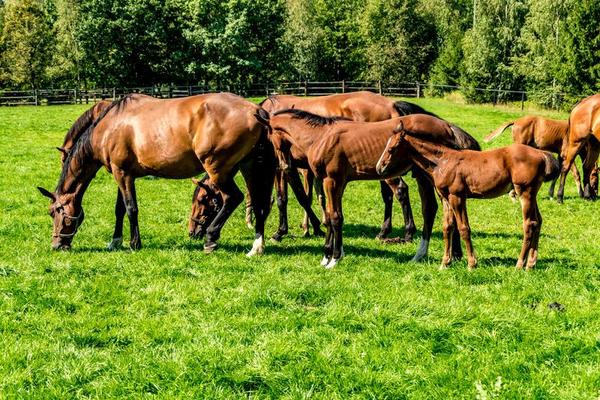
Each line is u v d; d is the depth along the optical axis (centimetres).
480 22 4841
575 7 3875
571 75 3903
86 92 4903
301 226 1244
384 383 538
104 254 955
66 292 764
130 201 984
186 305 729
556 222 1338
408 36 6462
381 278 823
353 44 6875
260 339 622
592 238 1146
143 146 949
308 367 568
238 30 5184
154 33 5075
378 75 6412
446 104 4325
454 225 900
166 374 552
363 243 1090
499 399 504
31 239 1080
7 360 575
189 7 5206
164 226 1227
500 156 834
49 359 584
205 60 5306
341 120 921
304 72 6731
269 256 953
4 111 3812
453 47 5625
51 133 2766
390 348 601
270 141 955
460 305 692
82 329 652
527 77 4494
